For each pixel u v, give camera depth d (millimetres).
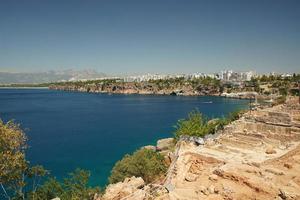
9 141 37312
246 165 40219
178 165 46531
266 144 54656
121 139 111000
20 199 42531
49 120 164750
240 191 33188
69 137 115750
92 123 151750
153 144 101500
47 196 44812
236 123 70562
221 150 51812
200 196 34000
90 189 48875
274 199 30484
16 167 38188
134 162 54312
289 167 40250
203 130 74125
